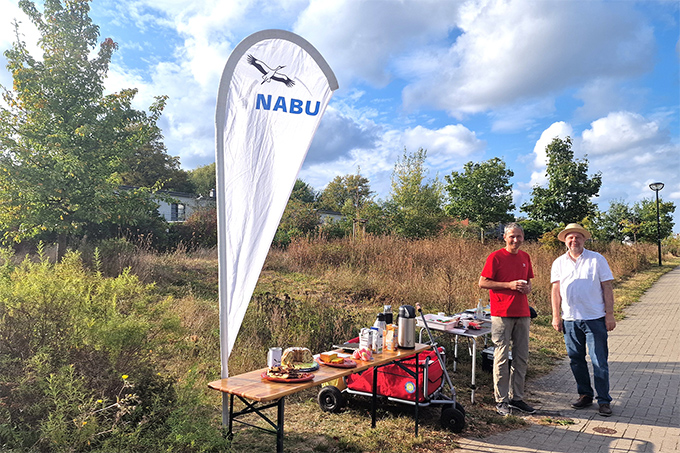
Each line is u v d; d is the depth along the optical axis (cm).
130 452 293
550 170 2405
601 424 456
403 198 2352
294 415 462
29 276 403
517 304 484
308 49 365
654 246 2941
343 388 484
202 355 578
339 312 746
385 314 445
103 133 1072
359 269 1291
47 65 1040
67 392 302
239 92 354
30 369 323
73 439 288
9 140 990
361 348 396
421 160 2412
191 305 772
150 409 340
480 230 2680
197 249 1577
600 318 495
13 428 286
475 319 595
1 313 355
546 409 500
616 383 592
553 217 2383
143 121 1146
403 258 1370
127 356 364
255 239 350
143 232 1520
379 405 492
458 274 1207
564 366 681
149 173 3762
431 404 461
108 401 326
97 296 412
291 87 363
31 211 997
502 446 403
